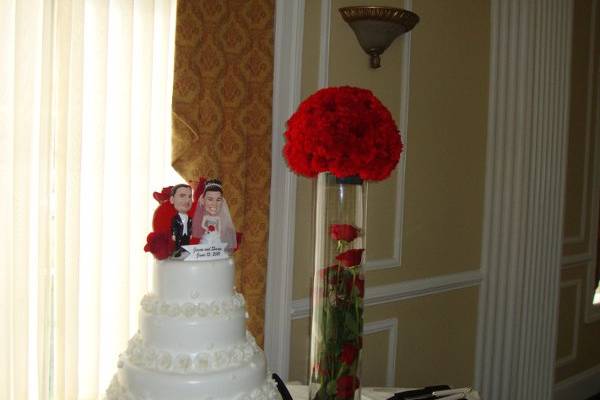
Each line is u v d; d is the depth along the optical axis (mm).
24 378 1734
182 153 1919
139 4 1902
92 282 1850
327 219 1451
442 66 2895
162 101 1963
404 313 2832
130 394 1259
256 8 2102
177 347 1269
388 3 2604
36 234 1759
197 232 1342
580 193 3902
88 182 1840
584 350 4098
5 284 1696
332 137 1342
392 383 2783
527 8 3146
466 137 3068
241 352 1317
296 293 2369
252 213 2139
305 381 2432
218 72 1992
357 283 1448
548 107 3301
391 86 2656
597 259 4141
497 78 3174
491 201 3213
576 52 3725
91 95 1825
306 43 2322
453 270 3068
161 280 1313
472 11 3033
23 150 1699
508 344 3238
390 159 1407
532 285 3303
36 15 1715
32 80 1708
